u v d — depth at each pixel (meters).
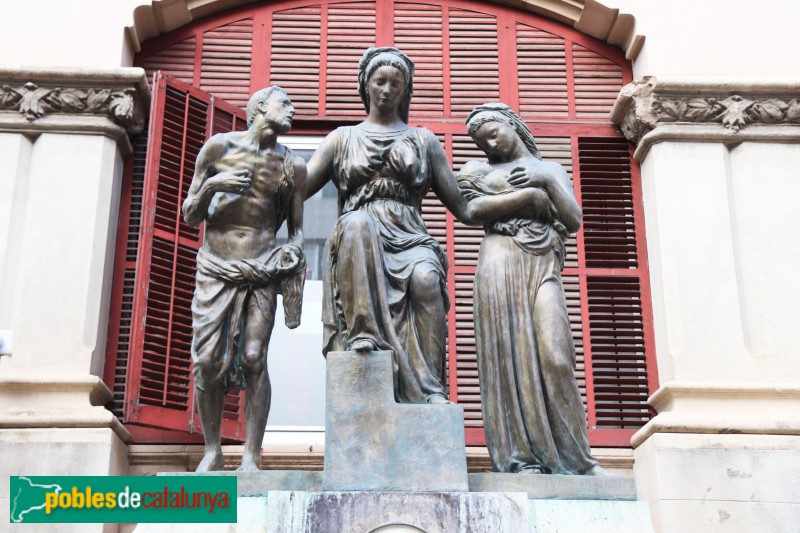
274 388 6.91
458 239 7.31
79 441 6.21
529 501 4.06
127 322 6.98
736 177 7.20
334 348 4.45
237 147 4.55
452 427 4.13
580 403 4.49
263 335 4.45
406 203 4.74
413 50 7.90
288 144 7.62
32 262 6.72
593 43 7.95
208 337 4.38
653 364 7.00
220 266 4.44
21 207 6.90
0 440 6.18
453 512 3.91
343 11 7.97
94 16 7.44
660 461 6.27
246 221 4.52
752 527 6.13
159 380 6.64
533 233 4.68
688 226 7.02
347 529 3.87
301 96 7.73
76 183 6.95
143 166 7.34
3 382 6.34
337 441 4.10
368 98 4.97
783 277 6.91
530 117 7.73
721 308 6.80
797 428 6.35
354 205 4.73
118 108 7.10
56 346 6.55
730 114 7.24
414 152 4.77
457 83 7.83
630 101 7.45
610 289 7.23
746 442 6.31
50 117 7.07
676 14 7.65
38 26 7.36
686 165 7.19
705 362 6.68
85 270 6.74
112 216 7.07
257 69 7.79
